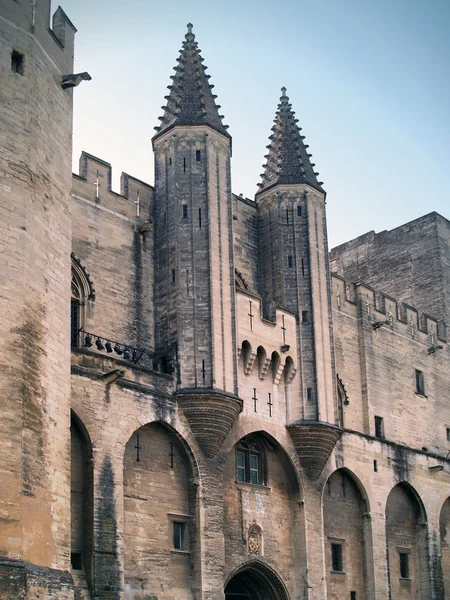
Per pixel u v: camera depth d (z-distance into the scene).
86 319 41.44
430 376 60.72
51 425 31.56
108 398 37.44
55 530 30.61
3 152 31.81
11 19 33.69
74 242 42.03
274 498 45.56
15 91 32.94
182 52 48.31
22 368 29.95
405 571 52.97
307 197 50.62
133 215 44.97
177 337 42.50
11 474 28.52
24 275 31.08
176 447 41.06
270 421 45.72
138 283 44.03
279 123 53.41
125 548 37.41
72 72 37.88
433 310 66.94
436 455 56.62
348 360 54.53
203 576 39.50
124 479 38.28
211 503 40.91
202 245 43.84
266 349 45.91
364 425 54.16
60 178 35.16
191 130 45.59
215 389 41.47
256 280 50.22
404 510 54.09
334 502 49.19
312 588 44.91
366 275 72.12
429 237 68.75
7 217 31.22
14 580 27.14
